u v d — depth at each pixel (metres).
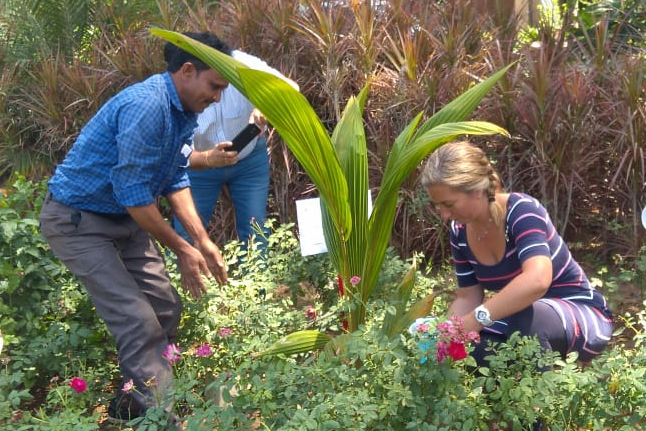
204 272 3.49
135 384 3.43
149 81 3.38
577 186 5.23
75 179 3.41
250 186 4.73
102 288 3.42
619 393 3.03
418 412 2.89
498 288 3.42
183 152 3.71
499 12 6.41
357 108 3.51
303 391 3.00
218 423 2.96
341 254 3.54
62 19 7.52
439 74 5.45
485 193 3.15
